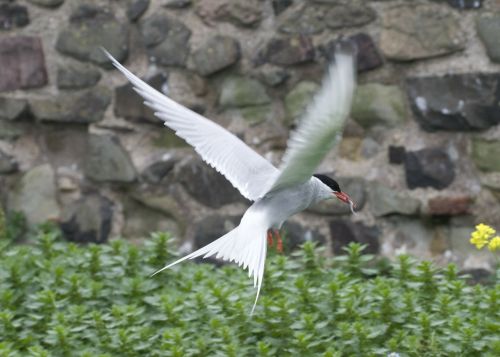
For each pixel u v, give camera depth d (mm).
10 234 13578
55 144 13797
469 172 12562
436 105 12539
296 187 8219
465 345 8695
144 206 13602
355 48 12734
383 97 12750
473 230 12594
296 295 9688
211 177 13352
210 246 7855
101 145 13609
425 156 12633
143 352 8977
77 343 9031
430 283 10086
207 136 8523
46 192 13758
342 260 10727
